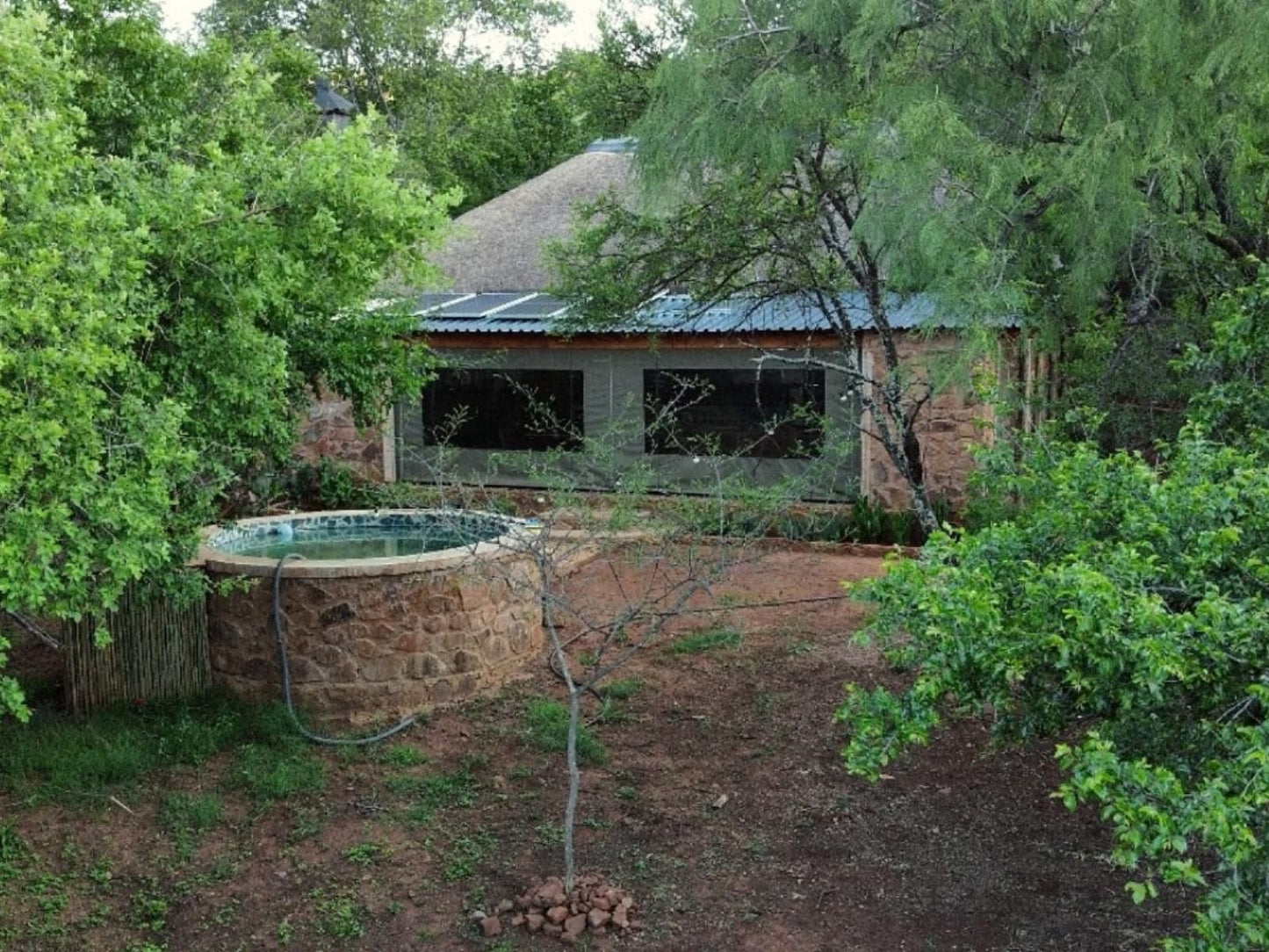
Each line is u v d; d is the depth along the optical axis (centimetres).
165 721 872
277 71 1567
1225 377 695
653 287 1151
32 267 527
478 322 1736
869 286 962
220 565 904
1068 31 879
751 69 934
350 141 761
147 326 652
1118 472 518
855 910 629
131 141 1167
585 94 1363
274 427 802
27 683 955
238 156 801
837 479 1566
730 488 903
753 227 1041
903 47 894
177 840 720
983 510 909
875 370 1484
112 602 614
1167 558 464
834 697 899
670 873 670
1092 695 433
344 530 1173
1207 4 816
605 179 2058
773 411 1595
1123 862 369
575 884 646
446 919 632
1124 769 373
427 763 820
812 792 759
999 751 799
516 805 755
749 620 1102
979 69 901
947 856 681
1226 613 401
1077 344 1008
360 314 1030
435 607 905
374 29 3594
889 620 467
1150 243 920
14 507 530
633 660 1000
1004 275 818
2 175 550
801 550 1406
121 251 616
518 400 1756
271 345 731
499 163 3297
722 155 911
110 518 568
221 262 698
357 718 883
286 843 716
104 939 626
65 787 777
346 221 773
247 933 629
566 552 867
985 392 715
